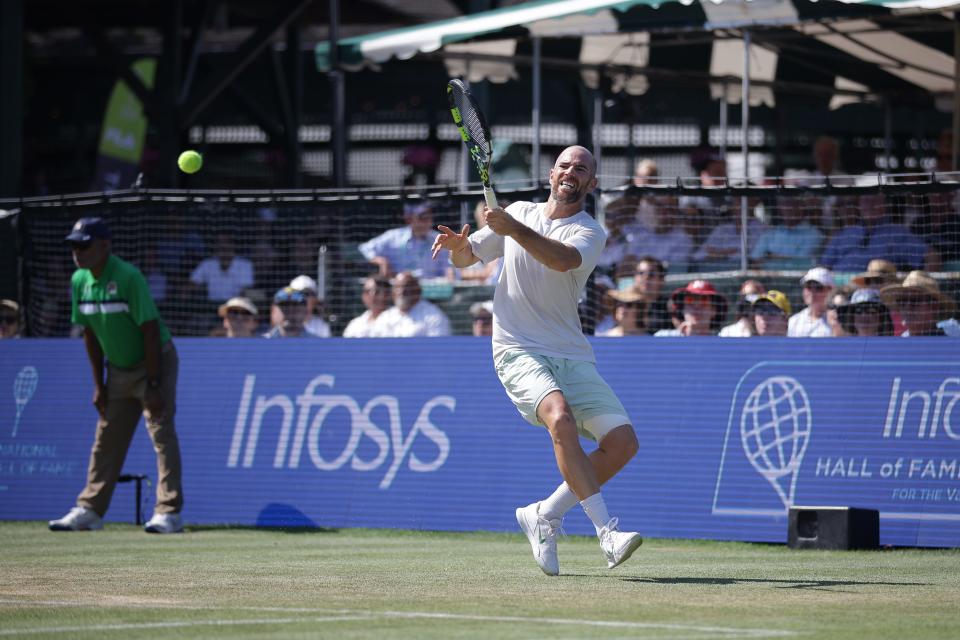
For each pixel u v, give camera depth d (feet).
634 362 77.30
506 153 132.57
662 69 131.64
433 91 177.88
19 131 125.18
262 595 47.42
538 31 109.19
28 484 88.79
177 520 80.02
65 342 90.17
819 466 72.95
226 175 178.50
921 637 37.65
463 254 55.83
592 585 50.65
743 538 73.41
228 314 92.68
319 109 182.19
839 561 63.16
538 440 77.97
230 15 166.40
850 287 81.97
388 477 80.84
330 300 94.68
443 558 63.52
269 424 84.23
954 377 71.56
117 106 133.59
